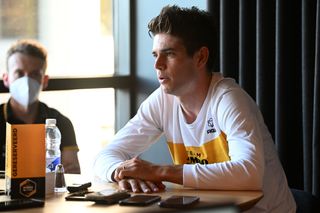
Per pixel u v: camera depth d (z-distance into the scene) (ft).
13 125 8.23
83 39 17.22
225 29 14.44
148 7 17.22
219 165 8.98
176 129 10.34
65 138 13.61
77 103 16.69
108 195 8.04
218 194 8.57
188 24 9.71
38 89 13.67
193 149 10.20
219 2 14.67
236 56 14.56
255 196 8.46
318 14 12.57
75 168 13.55
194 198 7.89
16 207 7.58
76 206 7.77
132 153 10.73
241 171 8.84
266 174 9.78
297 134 13.67
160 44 9.77
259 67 13.88
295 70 13.57
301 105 13.60
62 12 16.81
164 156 16.60
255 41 14.25
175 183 9.09
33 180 8.30
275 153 10.23
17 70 13.65
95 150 17.17
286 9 13.42
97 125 17.22
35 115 13.57
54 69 16.65
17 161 8.23
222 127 9.65
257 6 13.84
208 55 9.96
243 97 9.74
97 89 17.06
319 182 12.74
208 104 9.84
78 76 16.51
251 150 9.05
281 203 9.84
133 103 17.70
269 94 13.88
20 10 16.08
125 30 17.67
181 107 10.19
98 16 17.56
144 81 17.46
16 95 13.42
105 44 17.74
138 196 8.16
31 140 8.29
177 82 9.75
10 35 15.88
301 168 13.65
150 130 10.77
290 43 13.50
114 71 17.88
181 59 9.69
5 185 8.94
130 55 17.61
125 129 10.87
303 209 10.11
